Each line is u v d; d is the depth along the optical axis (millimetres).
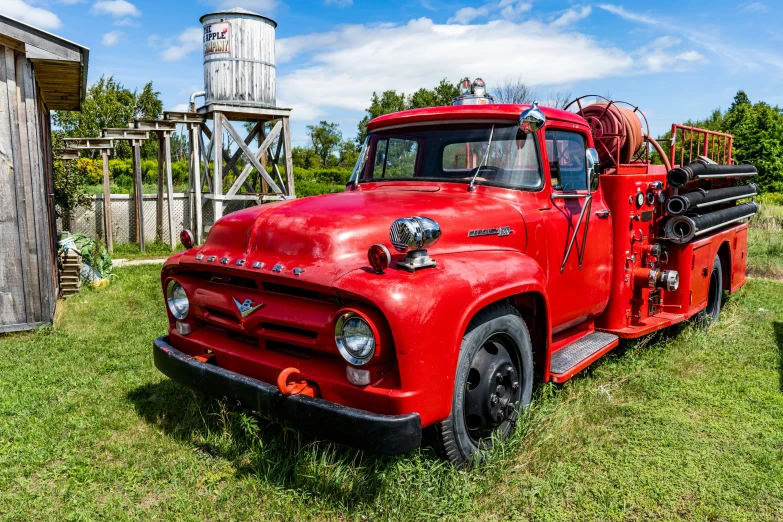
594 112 5434
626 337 5035
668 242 5629
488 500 3111
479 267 3268
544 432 3652
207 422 4020
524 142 4094
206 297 3609
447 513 3006
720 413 4223
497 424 3496
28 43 6484
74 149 12156
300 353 3270
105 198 12750
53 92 8469
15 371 5125
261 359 3338
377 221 3289
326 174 41438
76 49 6754
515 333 3564
